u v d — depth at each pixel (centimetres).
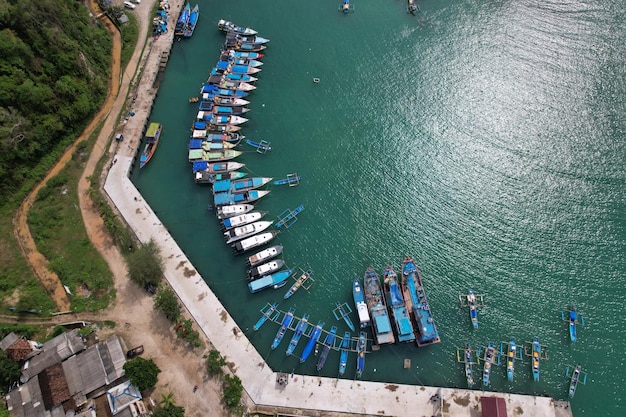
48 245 9094
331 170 10581
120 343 8175
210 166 10306
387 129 11156
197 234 9694
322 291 9088
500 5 13088
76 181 9956
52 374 7562
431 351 8438
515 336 8594
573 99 11375
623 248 9500
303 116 11331
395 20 12962
